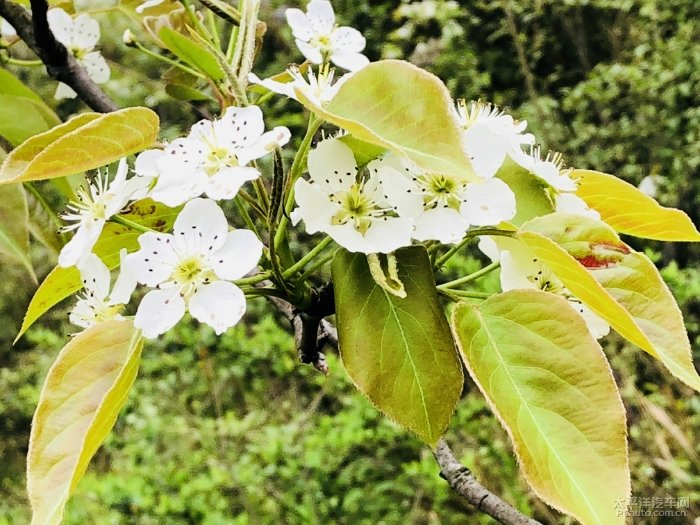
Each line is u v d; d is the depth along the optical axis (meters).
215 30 0.32
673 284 0.79
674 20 1.44
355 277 0.21
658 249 1.20
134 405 0.94
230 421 0.84
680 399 0.82
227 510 0.75
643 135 1.32
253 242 0.21
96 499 0.73
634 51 1.44
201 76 0.32
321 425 0.79
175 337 0.95
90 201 0.24
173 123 1.43
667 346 0.21
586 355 0.19
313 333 0.25
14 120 0.36
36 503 0.19
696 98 1.30
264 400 0.99
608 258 0.21
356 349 0.20
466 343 0.20
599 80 1.37
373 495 0.73
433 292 0.21
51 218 0.38
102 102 0.39
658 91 1.35
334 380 0.87
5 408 1.39
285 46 1.42
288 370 0.92
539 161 0.23
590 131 1.34
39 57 0.38
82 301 0.24
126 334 0.21
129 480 0.75
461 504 0.73
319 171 0.21
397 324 0.20
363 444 0.77
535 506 0.71
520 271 0.22
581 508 0.17
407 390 0.20
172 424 0.87
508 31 1.47
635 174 1.33
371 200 0.21
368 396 0.20
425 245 0.23
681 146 1.30
